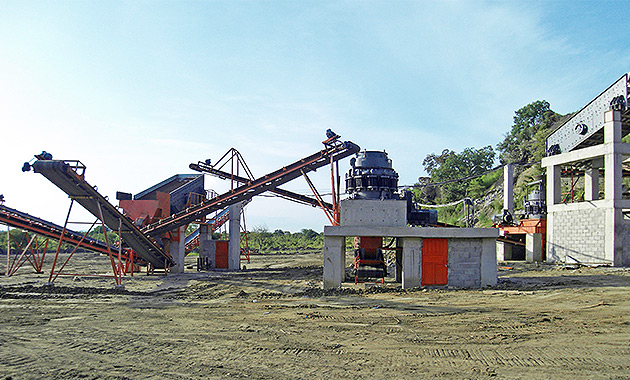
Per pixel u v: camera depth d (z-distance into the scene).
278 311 18.94
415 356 11.55
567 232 39.47
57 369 10.66
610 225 35.34
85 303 22.00
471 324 15.22
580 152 38.66
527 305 18.66
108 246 30.27
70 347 12.77
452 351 11.94
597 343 12.13
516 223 50.09
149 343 13.28
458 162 99.12
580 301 19.22
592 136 40.75
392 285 26.42
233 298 23.73
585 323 14.70
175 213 43.84
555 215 40.94
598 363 10.40
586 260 37.38
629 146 35.66
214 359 11.53
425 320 16.19
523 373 9.91
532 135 94.25
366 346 12.69
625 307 17.44
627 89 36.44
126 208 40.97
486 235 24.78
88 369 10.69
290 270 42.84
